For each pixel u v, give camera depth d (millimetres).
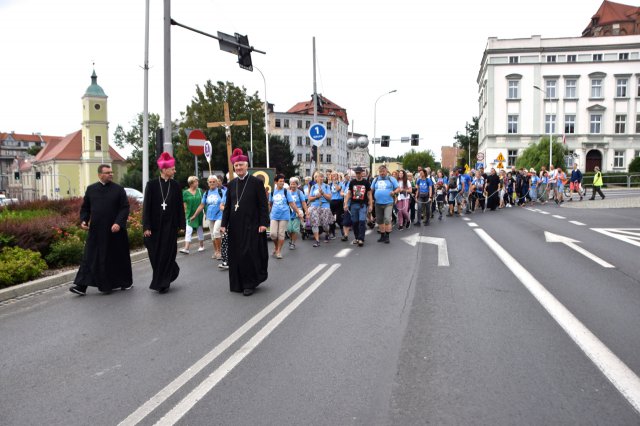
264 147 56094
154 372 4543
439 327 5547
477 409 3604
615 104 64188
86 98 93250
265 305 6836
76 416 3752
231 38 15039
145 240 8141
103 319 6465
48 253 10359
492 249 11258
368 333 5410
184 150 53312
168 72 13898
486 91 67625
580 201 28594
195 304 7082
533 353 4680
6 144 181875
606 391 3854
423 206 18359
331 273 9023
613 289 7168
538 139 65250
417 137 37938
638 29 74688
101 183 8203
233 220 7715
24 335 5883
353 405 3729
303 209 13633
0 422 3701
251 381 4238
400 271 8977
